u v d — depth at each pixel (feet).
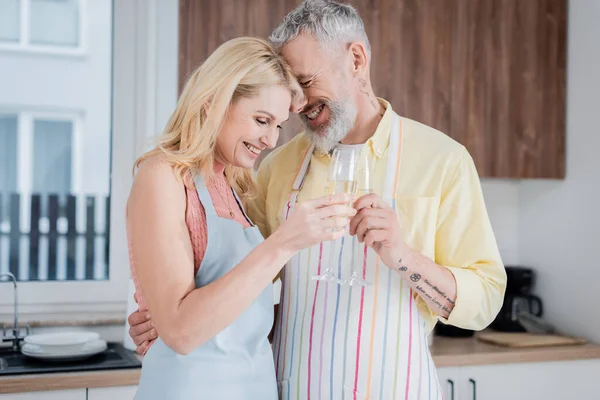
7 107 8.93
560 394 8.84
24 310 8.82
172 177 4.50
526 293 10.15
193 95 4.58
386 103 5.73
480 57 9.46
